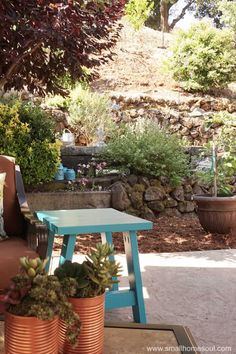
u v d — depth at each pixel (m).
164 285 2.91
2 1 3.28
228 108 8.07
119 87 8.30
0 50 3.57
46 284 1.07
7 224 2.59
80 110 6.24
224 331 2.20
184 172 5.57
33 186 4.82
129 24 11.01
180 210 5.45
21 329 1.04
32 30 3.26
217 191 4.54
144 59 9.63
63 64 3.88
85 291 1.18
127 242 2.29
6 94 5.95
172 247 4.00
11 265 1.90
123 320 2.35
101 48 3.88
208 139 7.29
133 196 5.19
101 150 5.47
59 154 4.74
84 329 1.17
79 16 3.39
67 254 2.13
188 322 2.31
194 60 8.08
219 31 8.41
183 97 7.97
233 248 4.00
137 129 5.89
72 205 4.93
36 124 4.70
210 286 2.89
